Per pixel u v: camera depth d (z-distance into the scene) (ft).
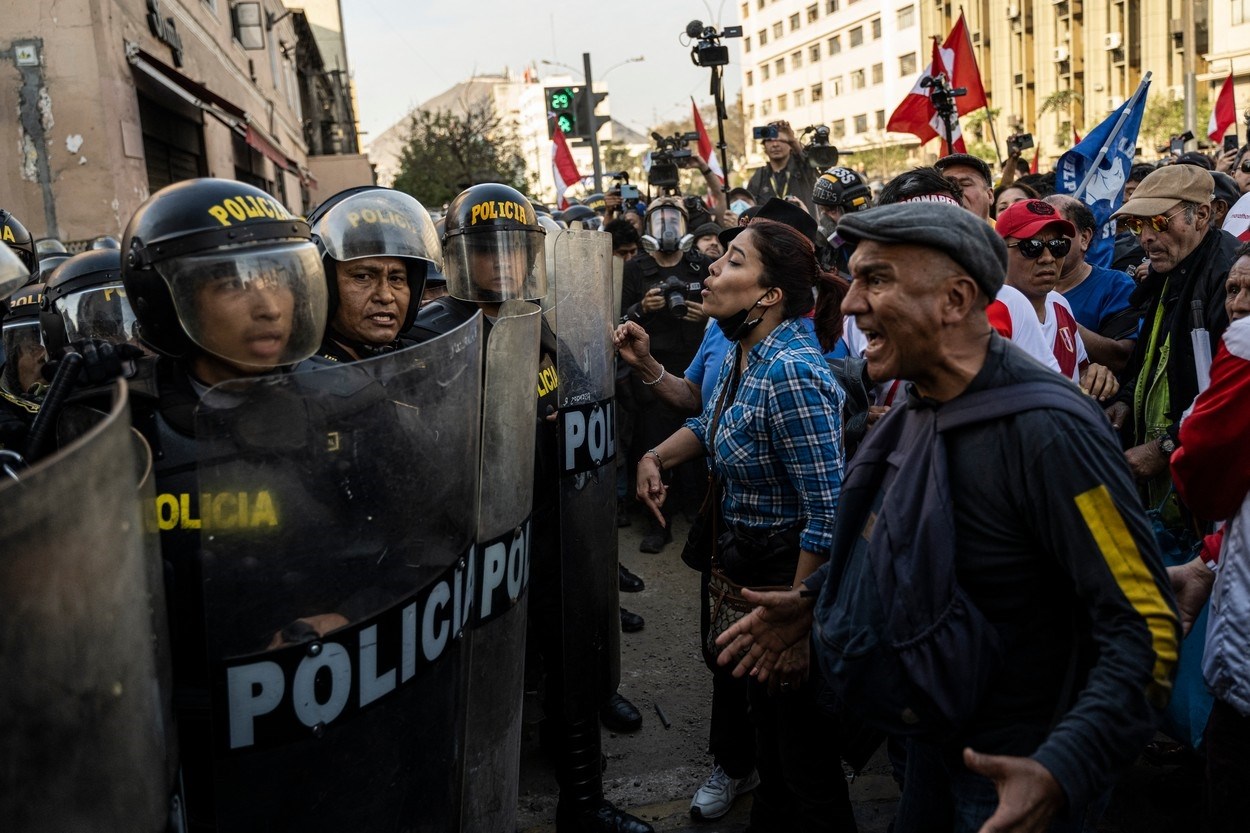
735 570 8.25
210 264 4.72
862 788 10.18
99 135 28.19
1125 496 4.77
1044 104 158.30
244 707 4.24
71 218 28.27
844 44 230.68
